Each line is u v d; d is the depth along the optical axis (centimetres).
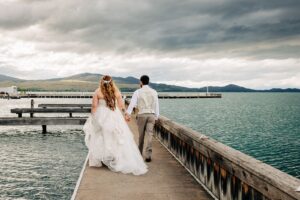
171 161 703
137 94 698
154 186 512
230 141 2505
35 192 866
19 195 840
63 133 2047
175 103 9412
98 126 639
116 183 528
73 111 2414
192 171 596
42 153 1395
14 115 3500
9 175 1029
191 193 479
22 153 1391
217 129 3231
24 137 1870
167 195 469
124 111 655
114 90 654
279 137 2728
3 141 1738
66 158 1292
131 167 593
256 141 2506
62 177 1012
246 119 4400
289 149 2155
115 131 619
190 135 587
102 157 627
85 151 1446
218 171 451
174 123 789
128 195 468
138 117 703
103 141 634
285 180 269
